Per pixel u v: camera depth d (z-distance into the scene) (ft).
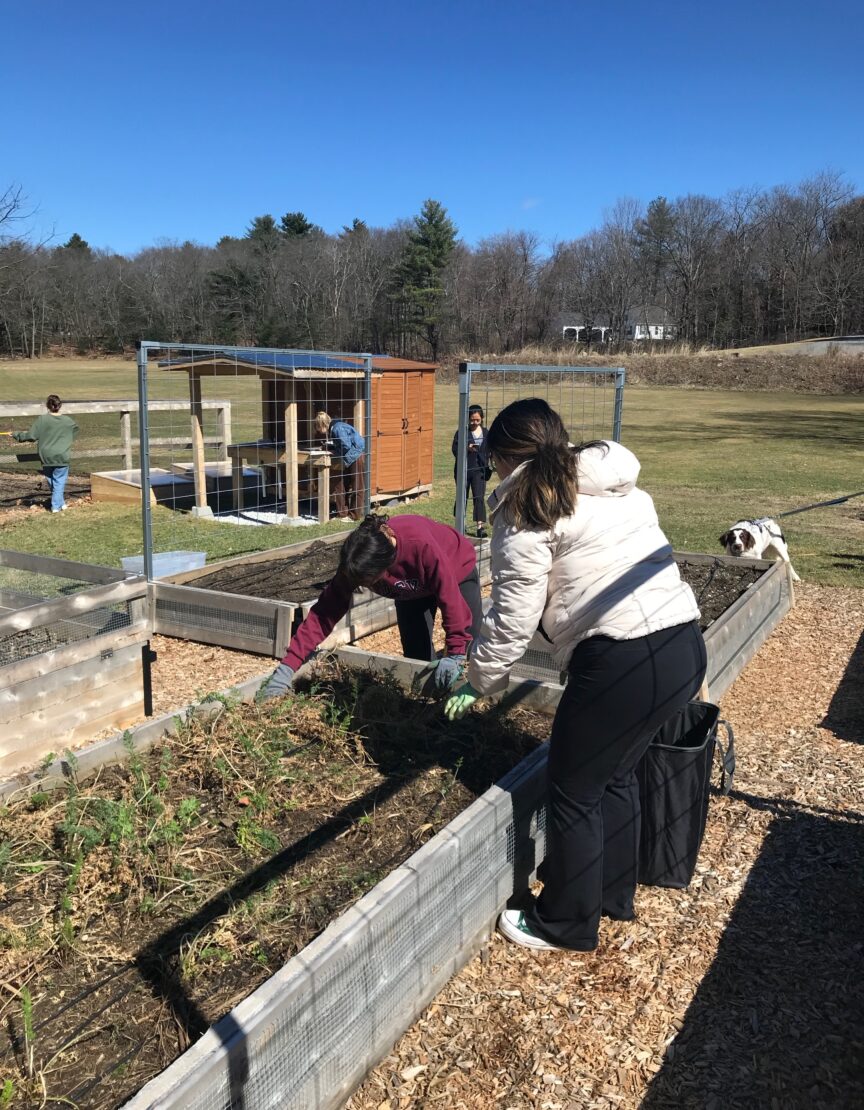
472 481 33.35
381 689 12.46
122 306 252.01
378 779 10.77
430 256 226.99
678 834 10.30
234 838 9.33
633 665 8.16
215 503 39.19
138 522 34.55
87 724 14.14
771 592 21.27
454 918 8.67
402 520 12.69
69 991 7.20
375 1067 7.66
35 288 236.43
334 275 246.68
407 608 14.60
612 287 252.62
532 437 8.47
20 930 7.78
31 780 9.93
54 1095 6.16
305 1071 6.70
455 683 11.73
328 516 35.14
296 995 6.48
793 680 17.88
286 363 33.22
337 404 37.68
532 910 9.80
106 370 182.50
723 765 11.47
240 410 96.48
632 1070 7.80
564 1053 7.95
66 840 8.89
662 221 251.60
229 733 11.36
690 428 82.74
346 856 9.11
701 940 9.60
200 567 23.41
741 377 148.46
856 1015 8.46
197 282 255.29
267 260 256.11
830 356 153.28
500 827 9.37
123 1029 6.79
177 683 17.40
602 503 8.48
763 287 246.47
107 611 14.82
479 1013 8.39
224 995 7.09
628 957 9.32
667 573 8.52
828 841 11.62
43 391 115.24
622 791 9.53
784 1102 7.46
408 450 40.22
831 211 238.68
